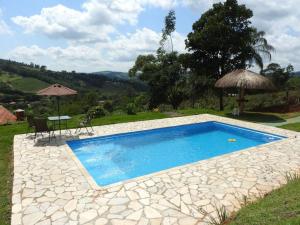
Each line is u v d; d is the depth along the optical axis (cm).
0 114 1695
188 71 2775
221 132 1421
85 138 1130
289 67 3266
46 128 1052
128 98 3697
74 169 745
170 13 3195
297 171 709
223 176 677
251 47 2352
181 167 745
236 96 2666
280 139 1155
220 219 457
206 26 2278
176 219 476
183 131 1440
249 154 866
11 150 971
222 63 2434
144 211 506
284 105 2003
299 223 331
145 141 1244
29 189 613
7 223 477
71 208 521
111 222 470
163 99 3192
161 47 3356
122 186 622
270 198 506
